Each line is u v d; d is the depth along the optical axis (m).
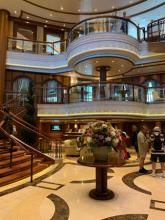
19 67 15.00
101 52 11.50
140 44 12.85
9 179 5.17
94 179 5.61
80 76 16.50
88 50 11.58
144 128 6.60
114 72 14.56
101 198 4.15
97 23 11.75
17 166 6.01
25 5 14.58
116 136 4.32
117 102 10.65
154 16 15.36
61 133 14.53
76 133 12.23
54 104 12.24
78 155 9.45
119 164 4.07
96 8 15.02
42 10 15.23
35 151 6.33
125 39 11.59
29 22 16.70
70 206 3.82
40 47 15.68
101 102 10.69
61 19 16.53
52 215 3.45
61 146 9.88
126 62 12.40
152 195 4.41
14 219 3.30
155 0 13.66
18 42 15.19
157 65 13.38
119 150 4.37
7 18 15.06
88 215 3.46
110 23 11.61
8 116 7.85
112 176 5.93
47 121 13.34
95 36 11.47
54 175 6.01
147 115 11.59
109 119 11.15
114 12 15.27
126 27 11.98
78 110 11.40
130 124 13.86
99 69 13.43
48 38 17.70
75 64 12.94
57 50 15.73
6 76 15.03
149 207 3.79
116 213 3.54
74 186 5.00
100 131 4.27
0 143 7.48
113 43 11.35
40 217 3.38
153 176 5.91
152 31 12.78
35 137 9.47
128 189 4.79
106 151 4.27
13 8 14.88
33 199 4.14
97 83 11.01
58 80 16.22
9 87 14.98
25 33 16.83
